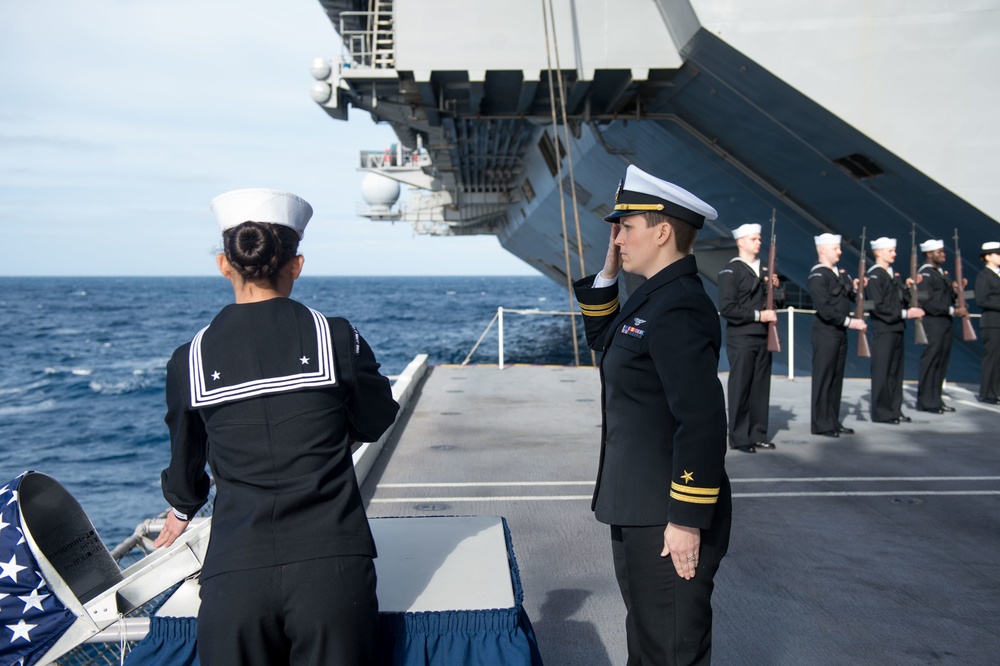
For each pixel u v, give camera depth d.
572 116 12.11
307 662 1.84
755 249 7.13
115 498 18.33
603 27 10.10
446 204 30.02
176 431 2.01
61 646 2.32
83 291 153.38
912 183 9.41
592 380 11.08
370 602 1.91
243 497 1.88
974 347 11.90
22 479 2.35
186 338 58.75
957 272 9.55
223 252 2.06
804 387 10.91
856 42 8.93
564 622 3.70
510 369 12.10
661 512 2.21
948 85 8.87
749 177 12.06
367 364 2.05
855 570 4.39
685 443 2.08
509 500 5.56
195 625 2.11
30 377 38.00
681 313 2.15
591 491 5.76
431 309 93.12
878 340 8.30
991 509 5.48
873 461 6.77
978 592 4.10
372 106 11.77
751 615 3.83
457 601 2.17
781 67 9.03
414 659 2.08
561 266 31.84
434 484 5.96
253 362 1.92
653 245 2.29
